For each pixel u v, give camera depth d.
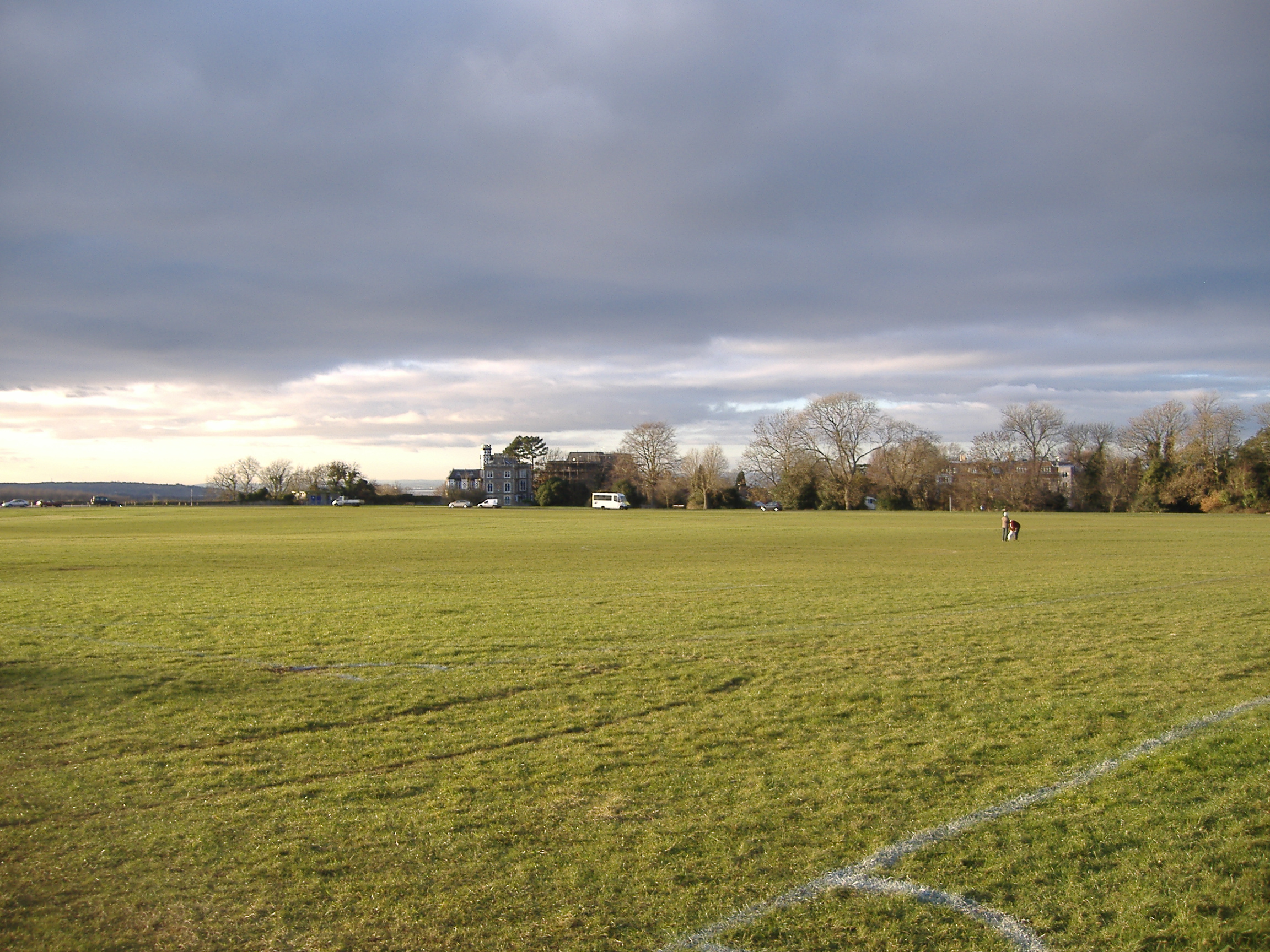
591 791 6.96
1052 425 123.50
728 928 4.79
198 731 8.86
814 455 125.75
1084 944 4.61
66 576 25.69
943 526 62.94
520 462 192.62
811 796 6.79
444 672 11.77
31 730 8.89
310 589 22.02
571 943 4.64
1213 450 100.25
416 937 4.71
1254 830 5.97
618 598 20.03
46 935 4.75
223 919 4.93
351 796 6.90
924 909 4.99
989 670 11.65
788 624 15.99
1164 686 10.55
